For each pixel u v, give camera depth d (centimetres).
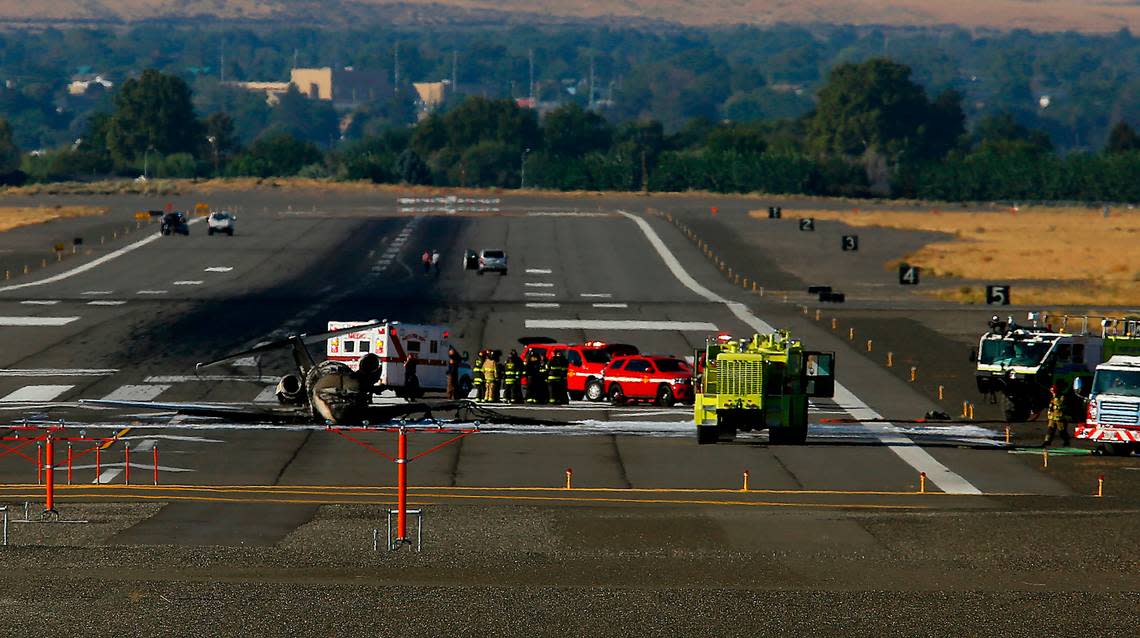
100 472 14650
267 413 12812
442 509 12575
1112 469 15550
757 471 15138
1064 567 10469
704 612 9175
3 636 8500
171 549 10775
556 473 14888
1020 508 13062
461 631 8731
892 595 9619
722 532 11644
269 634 8619
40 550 10681
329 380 12706
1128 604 9444
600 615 9081
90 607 9100
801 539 11394
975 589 9788
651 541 11281
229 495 13362
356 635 8625
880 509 12925
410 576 10012
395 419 13225
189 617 8919
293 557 10556
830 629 8844
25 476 14325
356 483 14188
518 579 9956
